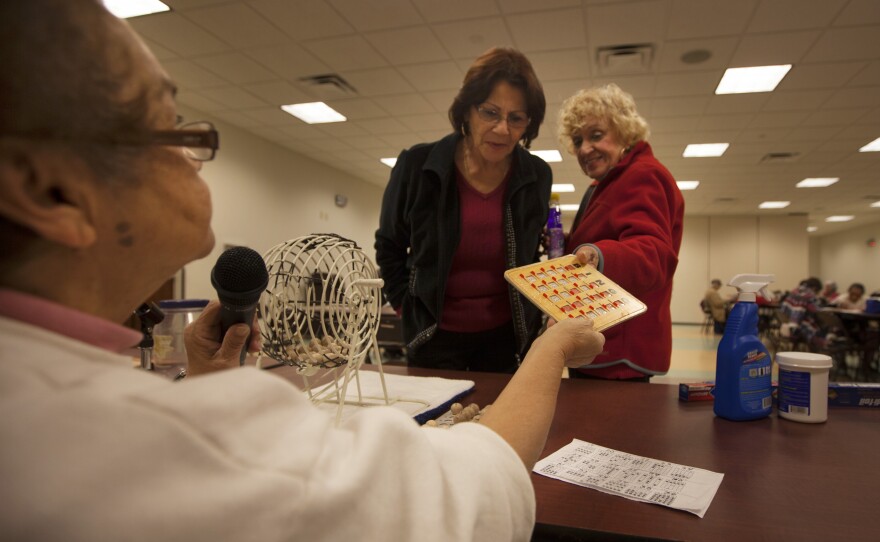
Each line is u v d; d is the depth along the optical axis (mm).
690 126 5289
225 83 4398
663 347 1253
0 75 241
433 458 328
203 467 227
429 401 900
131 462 212
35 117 248
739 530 483
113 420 217
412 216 1288
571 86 4230
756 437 747
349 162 7461
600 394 1000
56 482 202
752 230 11617
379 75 4180
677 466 635
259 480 236
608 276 932
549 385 463
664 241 1073
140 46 301
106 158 274
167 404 235
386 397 896
